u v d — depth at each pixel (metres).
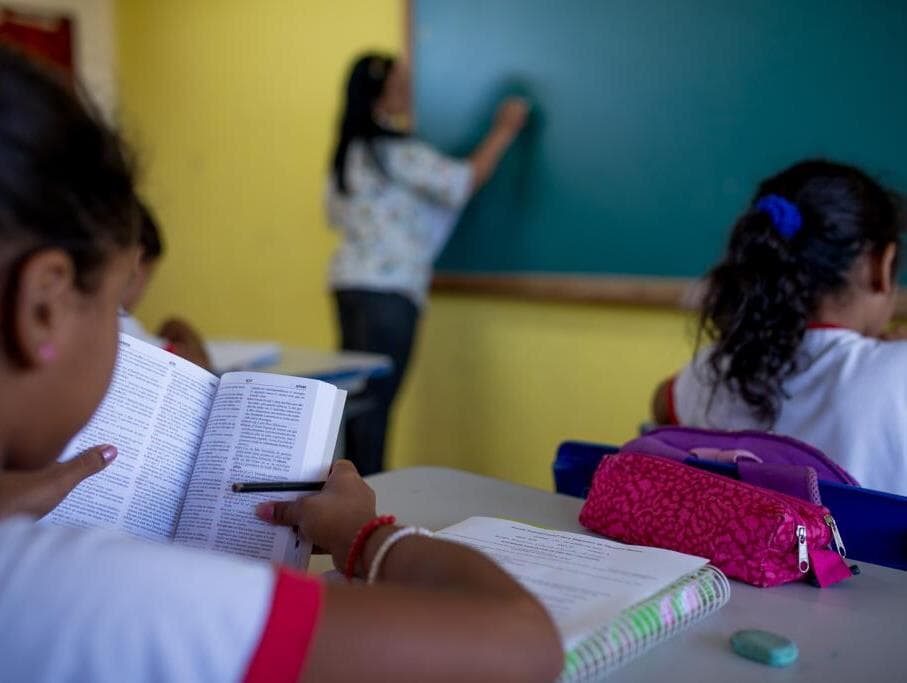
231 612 0.42
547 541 0.85
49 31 4.19
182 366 0.82
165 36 4.13
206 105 4.00
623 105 2.54
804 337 1.20
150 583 0.42
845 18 2.08
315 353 2.59
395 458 3.46
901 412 1.08
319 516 0.71
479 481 1.22
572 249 2.72
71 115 0.47
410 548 0.61
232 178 3.95
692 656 0.69
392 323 2.92
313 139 3.57
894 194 1.33
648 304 2.54
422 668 0.46
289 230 3.76
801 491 0.92
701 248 2.43
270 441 0.79
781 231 1.21
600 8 2.54
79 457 0.72
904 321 2.08
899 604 0.80
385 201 2.89
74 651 0.40
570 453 1.19
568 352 2.83
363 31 3.31
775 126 2.24
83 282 0.48
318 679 0.43
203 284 4.21
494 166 2.88
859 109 2.09
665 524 0.90
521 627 0.50
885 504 0.90
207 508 0.77
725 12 2.29
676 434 1.09
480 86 2.87
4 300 0.45
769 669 0.67
